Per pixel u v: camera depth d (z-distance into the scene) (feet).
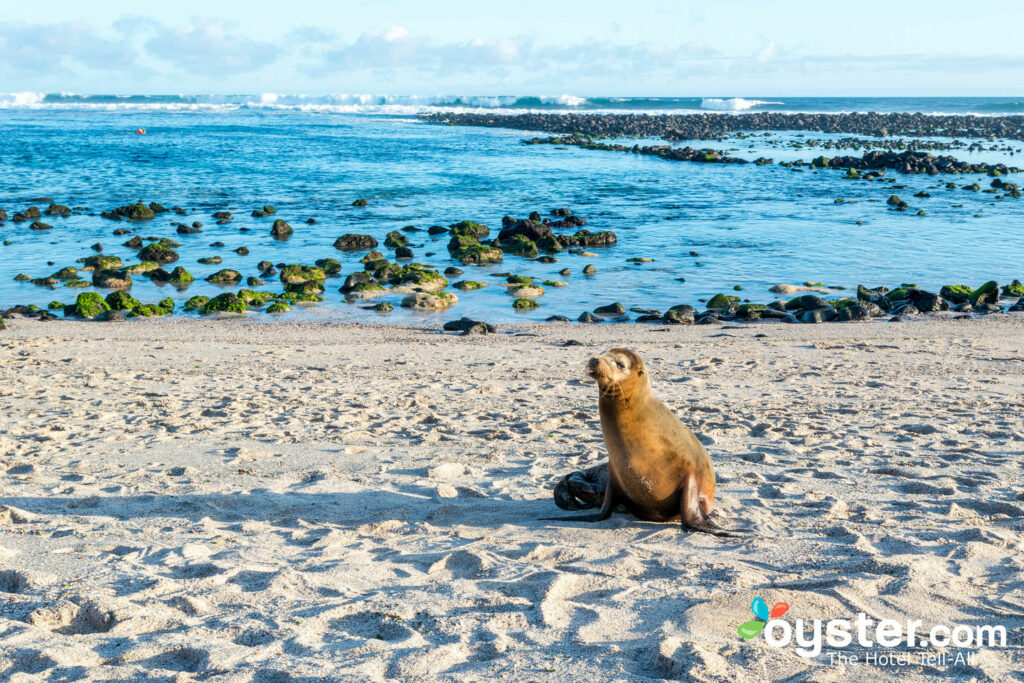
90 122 393.29
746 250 106.73
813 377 46.75
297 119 453.99
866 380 45.27
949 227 121.80
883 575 15.79
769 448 28.73
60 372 47.57
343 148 260.01
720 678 11.59
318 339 61.67
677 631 13.46
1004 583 15.52
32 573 16.46
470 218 130.62
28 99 614.34
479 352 55.62
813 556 17.17
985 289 79.87
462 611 14.48
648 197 154.71
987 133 320.29
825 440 30.01
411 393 41.60
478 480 24.68
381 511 21.53
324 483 24.13
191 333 63.93
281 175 187.52
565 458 27.32
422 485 23.95
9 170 187.83
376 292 82.89
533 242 107.14
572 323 70.90
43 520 20.52
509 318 74.54
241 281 88.89
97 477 25.08
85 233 114.52
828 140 295.07
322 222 126.82
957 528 19.19
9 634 13.51
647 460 18.94
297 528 20.10
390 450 28.73
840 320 71.61
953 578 15.65
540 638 13.26
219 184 170.71
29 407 37.40
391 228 121.49
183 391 41.91
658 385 44.16
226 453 28.30
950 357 53.11
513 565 16.85
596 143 271.90
